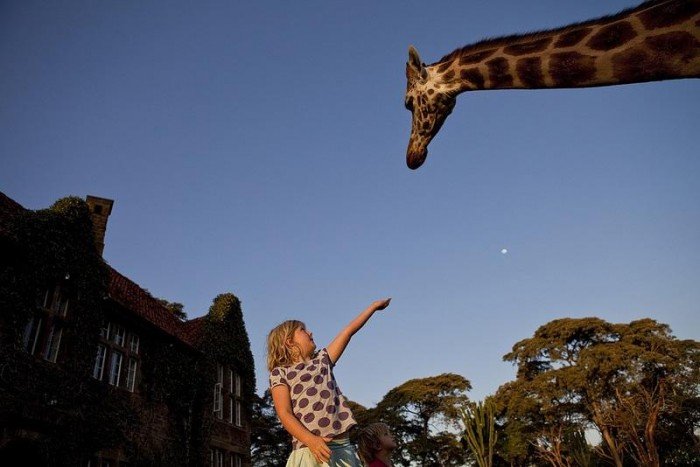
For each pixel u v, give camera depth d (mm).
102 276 12820
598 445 33312
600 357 31516
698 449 30688
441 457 43781
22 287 10375
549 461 35500
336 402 2352
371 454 3385
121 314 13859
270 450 42906
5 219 10875
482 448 21219
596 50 3395
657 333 32656
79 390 11398
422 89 4609
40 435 10180
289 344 2549
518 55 3832
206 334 17859
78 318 11852
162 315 16969
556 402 33562
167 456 14398
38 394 10289
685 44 3076
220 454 17500
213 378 17312
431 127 4645
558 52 3570
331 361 2566
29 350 10914
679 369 30578
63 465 10570
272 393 2334
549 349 35750
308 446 2043
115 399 12570
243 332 20094
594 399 31562
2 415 9484
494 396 36594
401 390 46844
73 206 12109
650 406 29750
